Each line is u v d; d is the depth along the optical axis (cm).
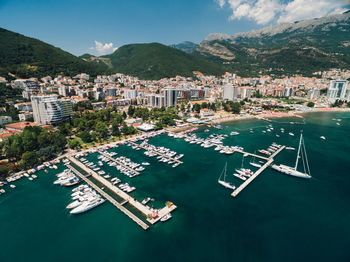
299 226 11044
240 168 17488
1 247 9769
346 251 9488
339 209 12356
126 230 10725
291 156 19975
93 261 9056
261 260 9088
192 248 9675
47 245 9862
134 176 16062
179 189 14338
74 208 12275
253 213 12000
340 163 18412
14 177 15575
